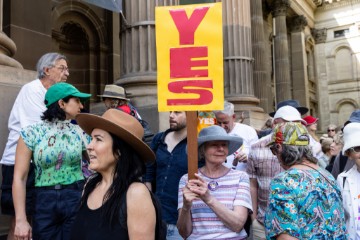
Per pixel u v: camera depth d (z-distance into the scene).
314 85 27.09
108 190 1.66
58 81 3.20
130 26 6.08
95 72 11.21
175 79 2.34
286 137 2.16
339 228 2.00
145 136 4.15
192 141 2.31
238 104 9.62
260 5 15.39
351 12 26.39
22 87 3.28
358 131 2.81
